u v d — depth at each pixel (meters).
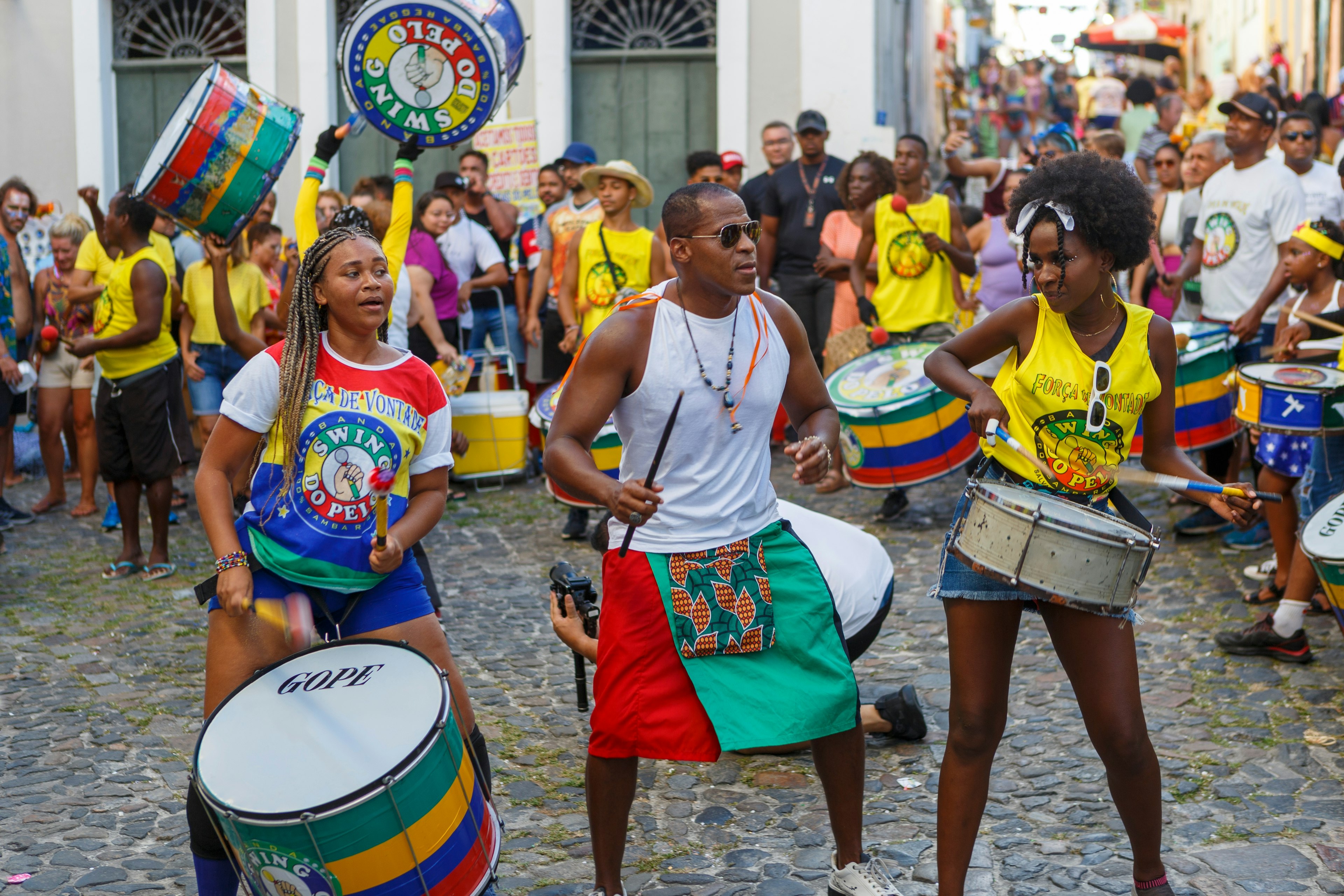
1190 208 7.75
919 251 7.62
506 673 5.03
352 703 2.69
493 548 7.04
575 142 11.90
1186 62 26.28
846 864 3.13
